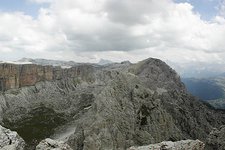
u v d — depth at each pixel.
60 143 44.97
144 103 182.25
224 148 95.31
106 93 181.50
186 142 51.47
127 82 192.12
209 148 101.31
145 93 188.00
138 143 160.75
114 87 185.75
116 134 157.25
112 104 174.88
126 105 177.75
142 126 171.25
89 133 153.25
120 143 154.75
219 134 102.06
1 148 39.78
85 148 146.62
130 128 165.88
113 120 164.38
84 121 171.75
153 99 188.12
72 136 165.50
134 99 181.88
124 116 171.12
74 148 157.00
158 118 178.38
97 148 147.00
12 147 40.22
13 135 42.66
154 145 52.06
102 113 167.12
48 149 43.34
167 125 182.00
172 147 50.66
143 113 177.25
